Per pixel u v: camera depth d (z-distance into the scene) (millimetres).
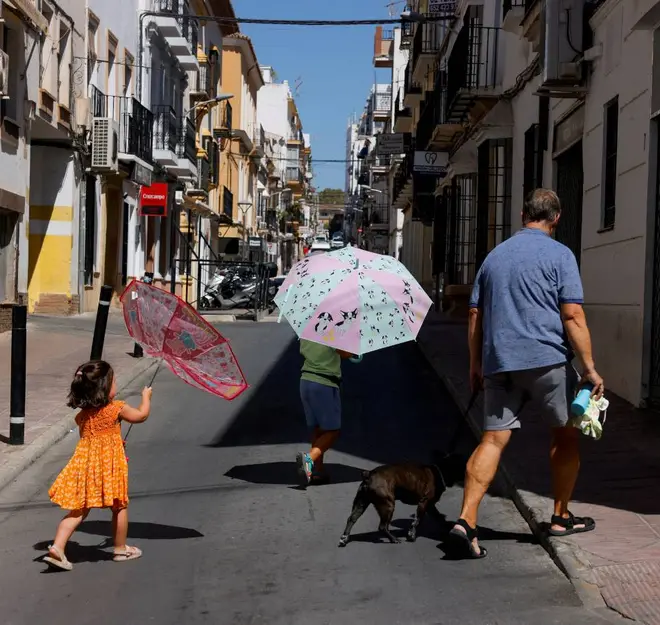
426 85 38875
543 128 15703
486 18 22328
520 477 7469
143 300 5793
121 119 25734
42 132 20984
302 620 4816
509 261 5762
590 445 8641
